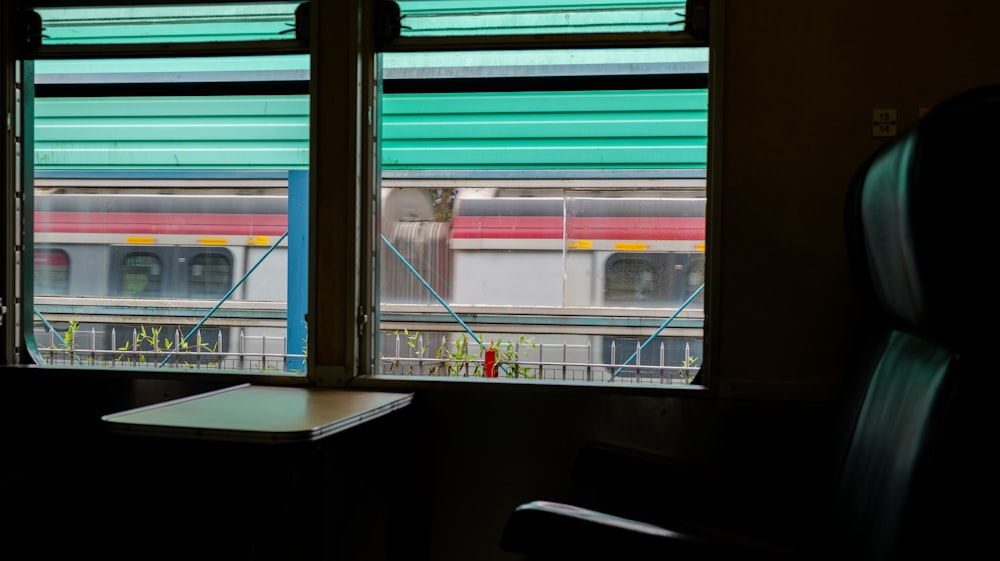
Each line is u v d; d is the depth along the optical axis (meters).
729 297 2.22
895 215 1.24
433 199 5.69
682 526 1.88
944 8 2.14
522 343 5.62
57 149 4.70
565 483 2.27
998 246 1.07
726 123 2.22
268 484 1.76
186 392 2.46
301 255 5.10
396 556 2.33
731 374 2.22
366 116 2.40
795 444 2.19
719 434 2.21
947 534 1.09
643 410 2.24
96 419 2.49
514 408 2.29
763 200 2.21
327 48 2.38
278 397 2.15
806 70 2.19
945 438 1.09
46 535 2.05
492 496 2.30
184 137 4.48
